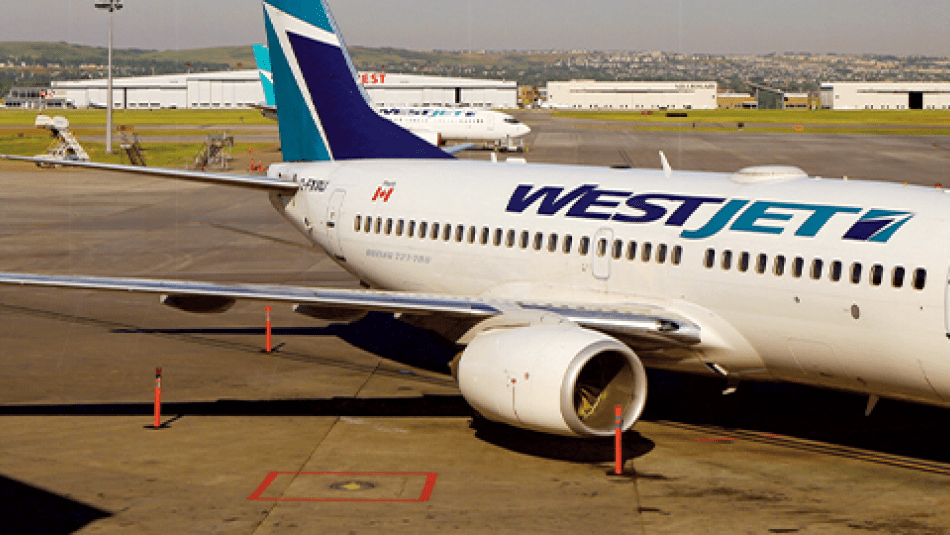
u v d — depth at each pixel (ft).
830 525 59.16
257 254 177.47
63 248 182.19
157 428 80.33
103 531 58.54
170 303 78.38
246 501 63.87
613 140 524.11
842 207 71.67
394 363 104.06
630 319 74.54
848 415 84.64
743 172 81.46
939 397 66.39
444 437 78.59
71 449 74.54
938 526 58.85
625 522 59.77
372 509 62.39
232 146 451.94
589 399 75.36
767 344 72.95
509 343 71.82
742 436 78.79
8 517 60.70
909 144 483.10
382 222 101.24
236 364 102.73
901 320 65.00
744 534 57.72
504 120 447.42
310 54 113.80
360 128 111.45
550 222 86.28
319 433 79.41
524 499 64.13
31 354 105.60
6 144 457.27
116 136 521.24
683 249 76.38
